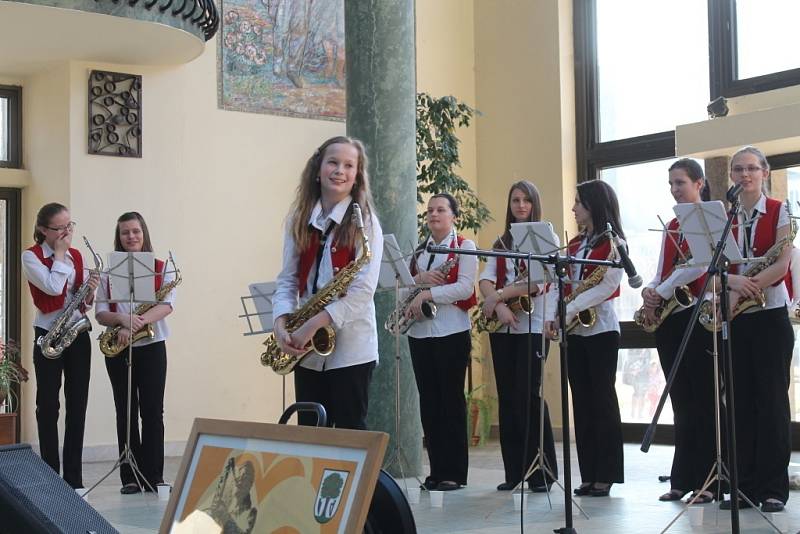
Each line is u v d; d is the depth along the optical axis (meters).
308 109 9.35
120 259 5.87
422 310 5.93
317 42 9.40
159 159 8.64
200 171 8.82
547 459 5.87
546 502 5.58
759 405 4.94
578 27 9.90
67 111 8.32
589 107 9.85
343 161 3.80
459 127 10.40
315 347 3.77
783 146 8.05
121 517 5.40
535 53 10.01
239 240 8.98
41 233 6.32
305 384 3.90
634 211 9.60
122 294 5.97
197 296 8.77
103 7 7.30
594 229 5.55
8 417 7.79
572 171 9.84
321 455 2.19
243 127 9.03
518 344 5.86
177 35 7.82
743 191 4.96
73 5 7.20
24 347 8.63
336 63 9.50
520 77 10.12
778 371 4.91
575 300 5.55
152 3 7.50
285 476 2.23
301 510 2.16
